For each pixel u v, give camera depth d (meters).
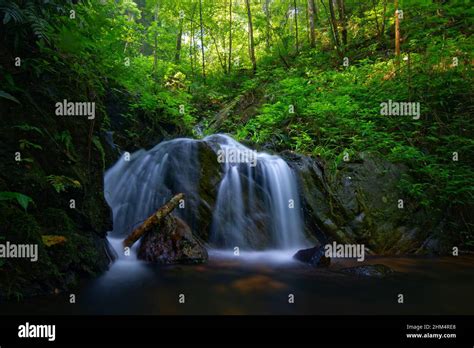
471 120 6.35
